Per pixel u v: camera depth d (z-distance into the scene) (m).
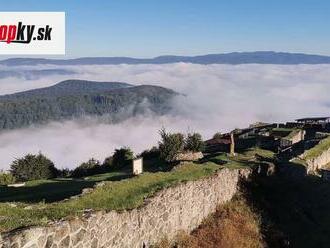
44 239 12.16
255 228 26.61
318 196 33.12
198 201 25.06
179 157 41.72
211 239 23.44
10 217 13.23
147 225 18.81
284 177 36.62
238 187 31.88
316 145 50.19
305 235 27.41
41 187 30.58
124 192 20.03
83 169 45.72
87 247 14.07
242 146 52.44
